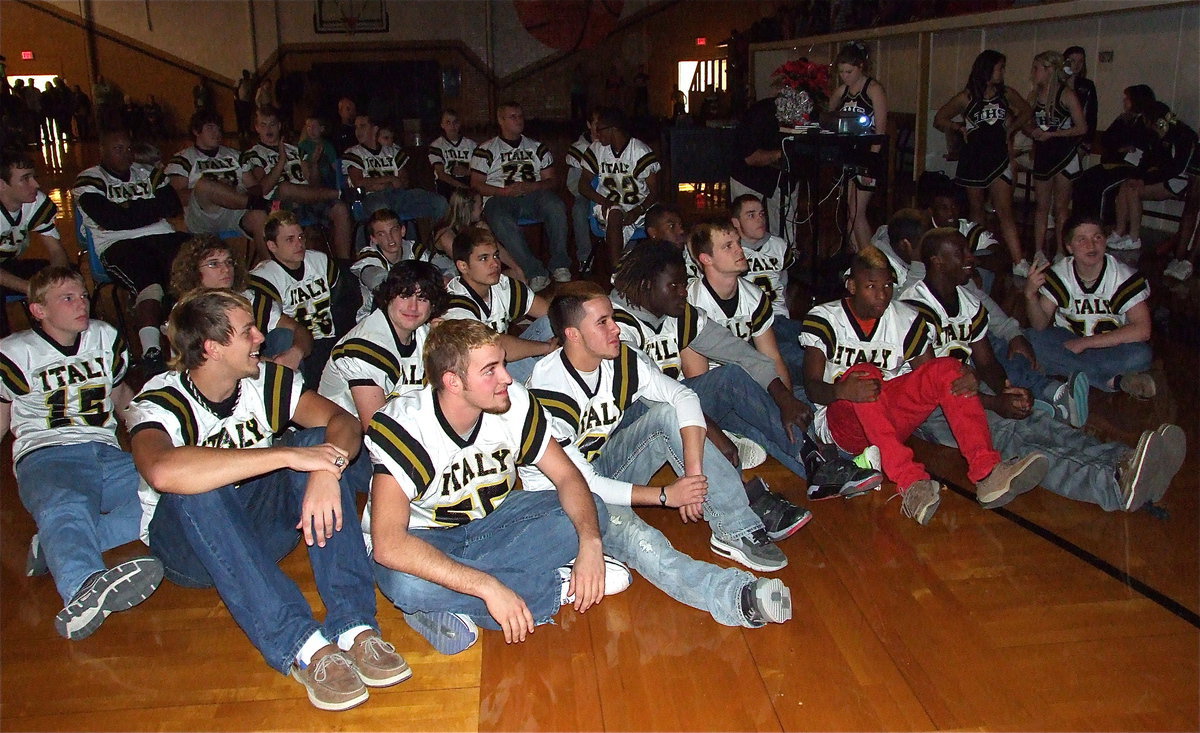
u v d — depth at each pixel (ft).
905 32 22.72
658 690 6.21
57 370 7.93
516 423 6.44
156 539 6.73
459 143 22.40
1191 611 6.85
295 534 7.34
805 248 19.33
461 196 14.73
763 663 6.46
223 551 6.19
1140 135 17.08
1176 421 10.33
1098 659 6.34
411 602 6.47
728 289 9.42
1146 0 16.30
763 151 18.02
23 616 7.30
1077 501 8.74
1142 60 19.06
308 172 19.02
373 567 6.63
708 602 6.88
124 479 7.95
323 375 8.82
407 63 51.52
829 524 8.46
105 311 16.17
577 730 5.84
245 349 6.41
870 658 6.46
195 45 51.13
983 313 9.46
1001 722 5.77
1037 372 10.09
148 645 6.91
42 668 6.63
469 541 6.70
